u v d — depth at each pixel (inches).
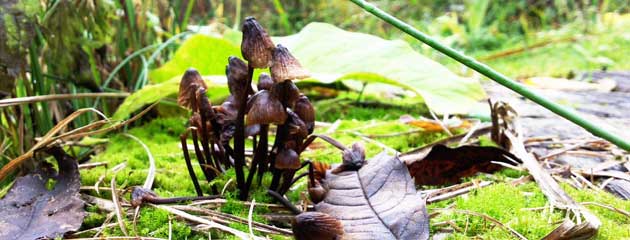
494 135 25.2
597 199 20.9
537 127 28.8
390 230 18.3
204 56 29.5
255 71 29.2
